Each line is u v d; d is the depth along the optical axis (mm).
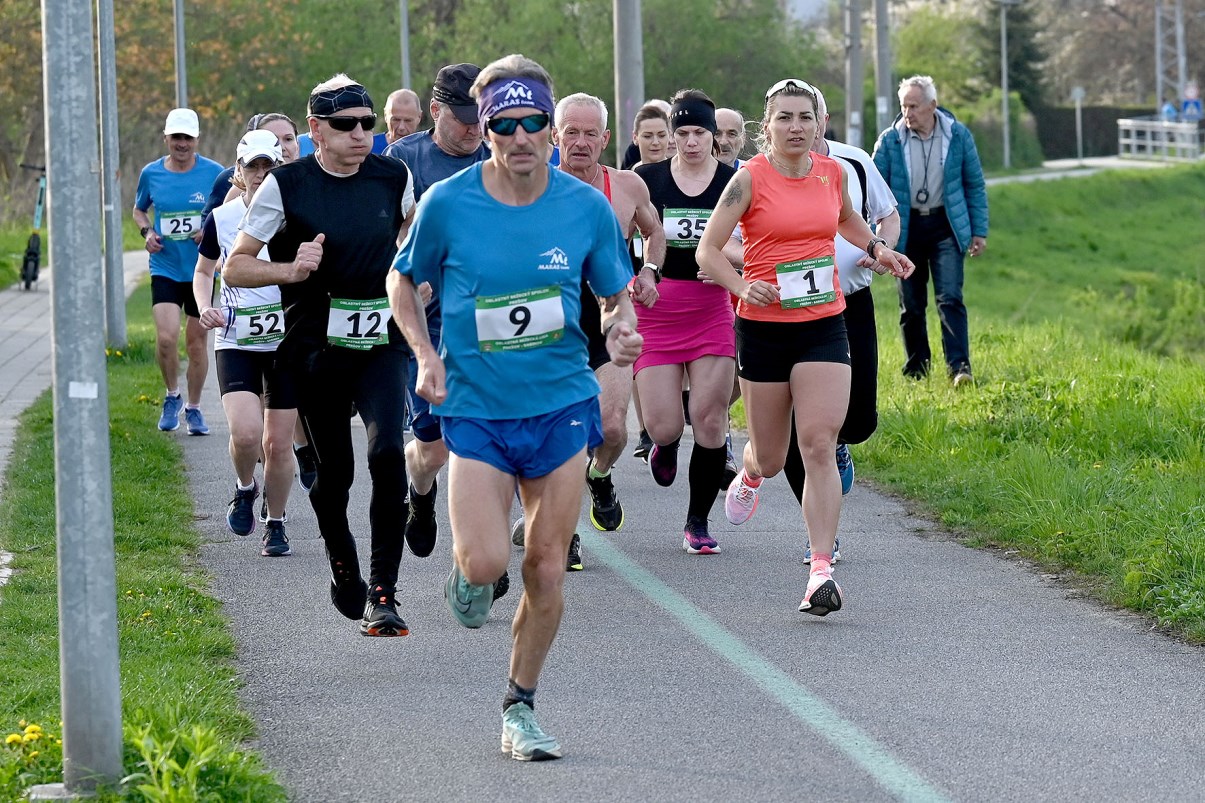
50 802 10062
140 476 22516
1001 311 71250
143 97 100312
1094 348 36562
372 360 14281
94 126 10109
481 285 11148
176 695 12312
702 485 18375
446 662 14062
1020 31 182375
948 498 21141
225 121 108312
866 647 14547
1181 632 15047
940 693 13133
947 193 30156
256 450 18234
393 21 127062
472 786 10969
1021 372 31375
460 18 128375
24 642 14125
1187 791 10898
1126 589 16188
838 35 157875
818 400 15461
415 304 11602
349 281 13977
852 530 19750
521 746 11461
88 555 10180
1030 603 16203
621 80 38438
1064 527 18609
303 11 121562
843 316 15930
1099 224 106312
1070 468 21531
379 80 124375
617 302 11570
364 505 21141
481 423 11203
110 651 10258
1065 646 14594
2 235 74938
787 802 10648
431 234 11312
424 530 16375
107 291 38562
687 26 125750
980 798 10742
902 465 23250
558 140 17438
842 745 11805
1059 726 12289
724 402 18312
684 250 18266
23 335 42875
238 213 18438
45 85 10023
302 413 14367
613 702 12875
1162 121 165125
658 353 18516
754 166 15594
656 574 17453
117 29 99562
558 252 11203
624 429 17141
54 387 10188
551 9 125500
